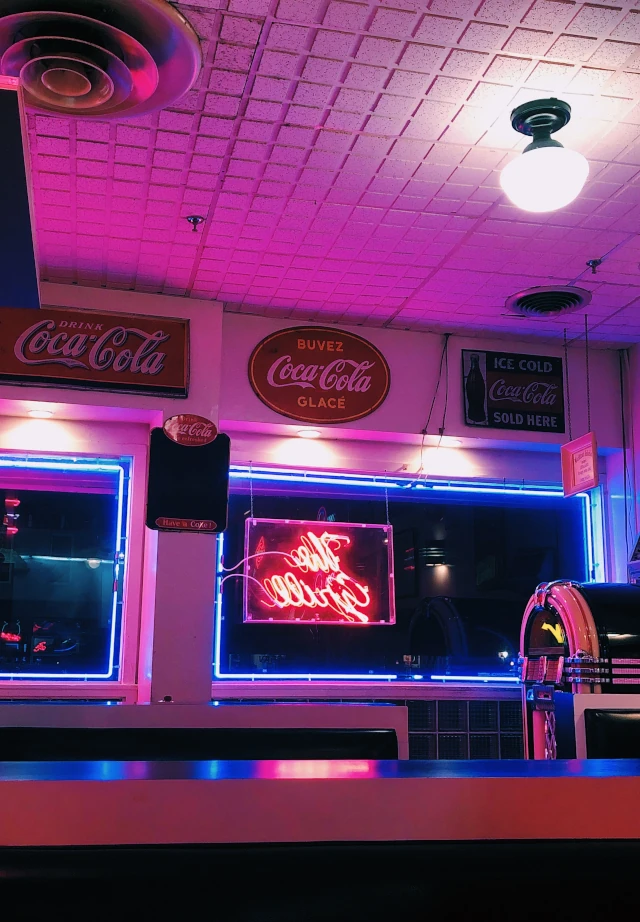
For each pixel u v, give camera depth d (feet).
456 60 12.46
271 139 14.44
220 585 21.44
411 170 15.30
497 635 23.26
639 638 17.37
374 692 21.65
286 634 21.81
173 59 12.03
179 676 19.04
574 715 15.35
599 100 13.33
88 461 21.27
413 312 21.17
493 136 14.33
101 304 19.85
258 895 5.98
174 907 5.88
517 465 23.59
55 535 21.01
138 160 15.03
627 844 6.56
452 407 22.25
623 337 22.72
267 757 13.53
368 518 23.02
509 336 22.71
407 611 22.77
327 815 6.26
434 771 6.75
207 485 19.08
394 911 6.12
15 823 5.84
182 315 20.36
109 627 20.88
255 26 11.78
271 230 17.33
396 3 11.33
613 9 11.39
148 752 13.37
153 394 19.83
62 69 11.69
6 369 19.02
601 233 17.34
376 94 13.26
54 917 5.75
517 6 11.37
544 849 6.40
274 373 21.22
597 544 23.71
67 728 13.37
